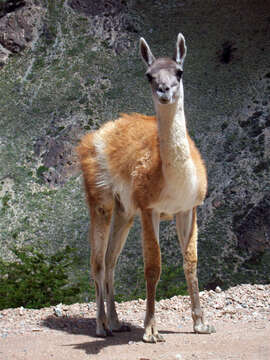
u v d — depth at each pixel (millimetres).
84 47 73938
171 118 6184
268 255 44719
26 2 77438
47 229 51375
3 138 63094
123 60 71562
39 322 8117
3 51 75000
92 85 68312
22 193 56531
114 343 6500
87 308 9023
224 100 61406
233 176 52500
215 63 66562
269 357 5059
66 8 78062
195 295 6832
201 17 73500
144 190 6684
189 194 6492
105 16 76812
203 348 5730
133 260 43906
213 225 48250
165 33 72562
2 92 69625
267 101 59562
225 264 44406
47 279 11867
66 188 56719
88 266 41469
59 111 65000
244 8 72562
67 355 5879
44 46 75062
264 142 55000
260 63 64938
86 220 51594
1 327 7879
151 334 6332
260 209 48031
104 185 7664
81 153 8156
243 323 7250
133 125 7625
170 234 47531
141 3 77562
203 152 55938
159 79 6102
